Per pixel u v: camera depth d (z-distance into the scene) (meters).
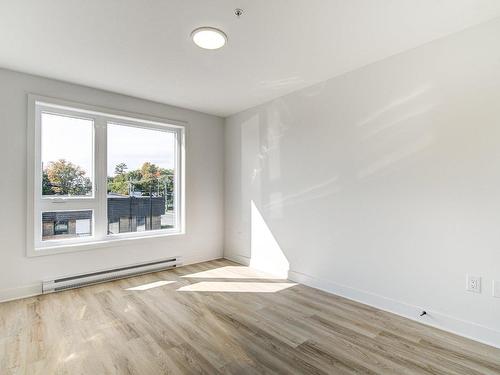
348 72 2.80
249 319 2.38
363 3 1.80
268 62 2.61
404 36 2.18
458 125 2.12
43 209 2.96
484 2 1.79
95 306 2.60
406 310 2.40
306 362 1.81
